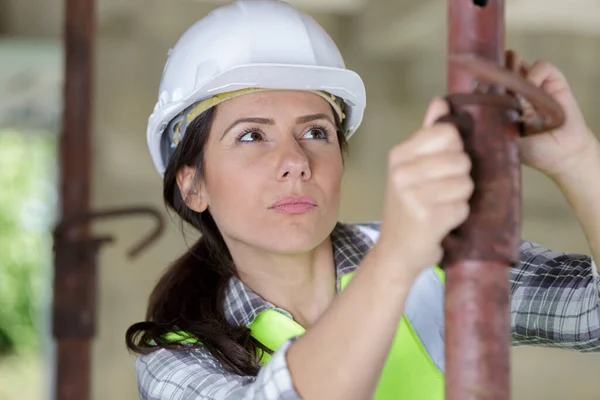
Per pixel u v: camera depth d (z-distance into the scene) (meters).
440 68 7.24
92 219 1.03
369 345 1.23
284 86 1.98
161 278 2.22
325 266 2.16
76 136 1.04
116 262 6.62
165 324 2.07
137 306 6.61
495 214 1.12
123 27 6.79
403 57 7.27
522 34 7.21
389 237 1.15
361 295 1.22
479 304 1.12
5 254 10.63
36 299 10.56
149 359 2.02
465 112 1.12
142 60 6.82
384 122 7.32
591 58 7.25
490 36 1.14
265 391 1.32
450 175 1.08
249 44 2.01
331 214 2.02
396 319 1.22
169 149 2.31
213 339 1.99
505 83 1.05
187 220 2.25
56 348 1.04
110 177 6.73
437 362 2.05
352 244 2.23
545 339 2.12
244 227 2.00
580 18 7.04
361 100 2.15
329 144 2.05
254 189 1.96
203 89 1.97
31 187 10.77
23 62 6.43
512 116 1.14
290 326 2.05
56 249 1.03
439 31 6.81
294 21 2.07
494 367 1.12
